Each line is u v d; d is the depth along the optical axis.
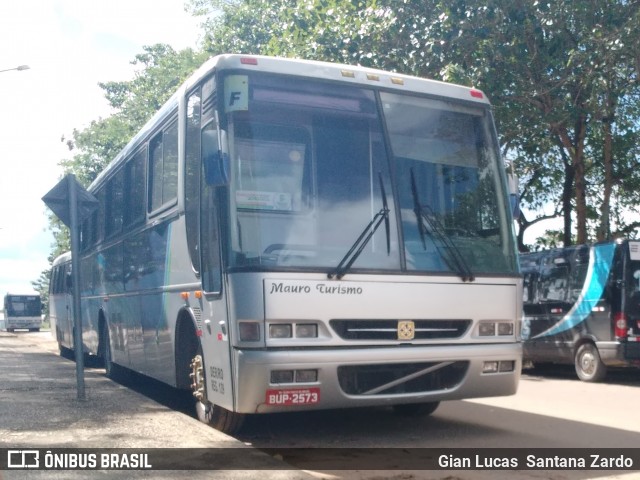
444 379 7.69
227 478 5.83
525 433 8.55
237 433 8.23
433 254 7.70
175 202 9.12
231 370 7.10
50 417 8.35
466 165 8.26
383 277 7.34
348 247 7.35
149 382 14.06
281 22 22.23
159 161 10.16
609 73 17.44
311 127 7.59
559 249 16.61
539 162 23.86
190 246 8.44
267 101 7.49
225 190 7.21
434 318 7.54
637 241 15.02
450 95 8.39
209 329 7.72
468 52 16.78
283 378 6.90
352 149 7.70
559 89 18.66
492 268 8.02
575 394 12.78
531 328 17.05
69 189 10.02
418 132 8.08
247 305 6.93
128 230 11.88
